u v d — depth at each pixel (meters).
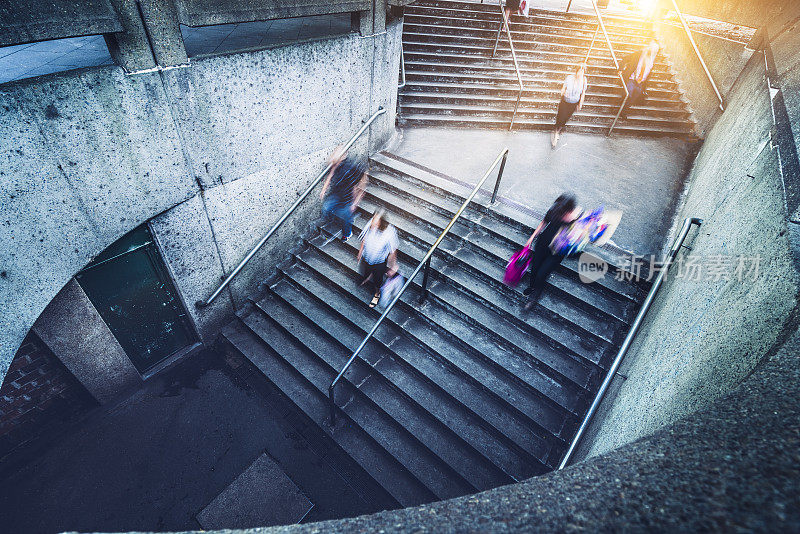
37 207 3.57
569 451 3.40
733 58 7.60
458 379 5.35
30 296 3.79
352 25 5.84
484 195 6.50
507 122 8.49
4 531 4.39
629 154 7.96
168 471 5.00
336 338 5.96
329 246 6.89
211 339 6.53
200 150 4.76
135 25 3.62
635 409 2.83
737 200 2.99
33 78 3.28
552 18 9.64
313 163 6.33
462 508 1.03
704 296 2.57
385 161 7.24
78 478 4.86
